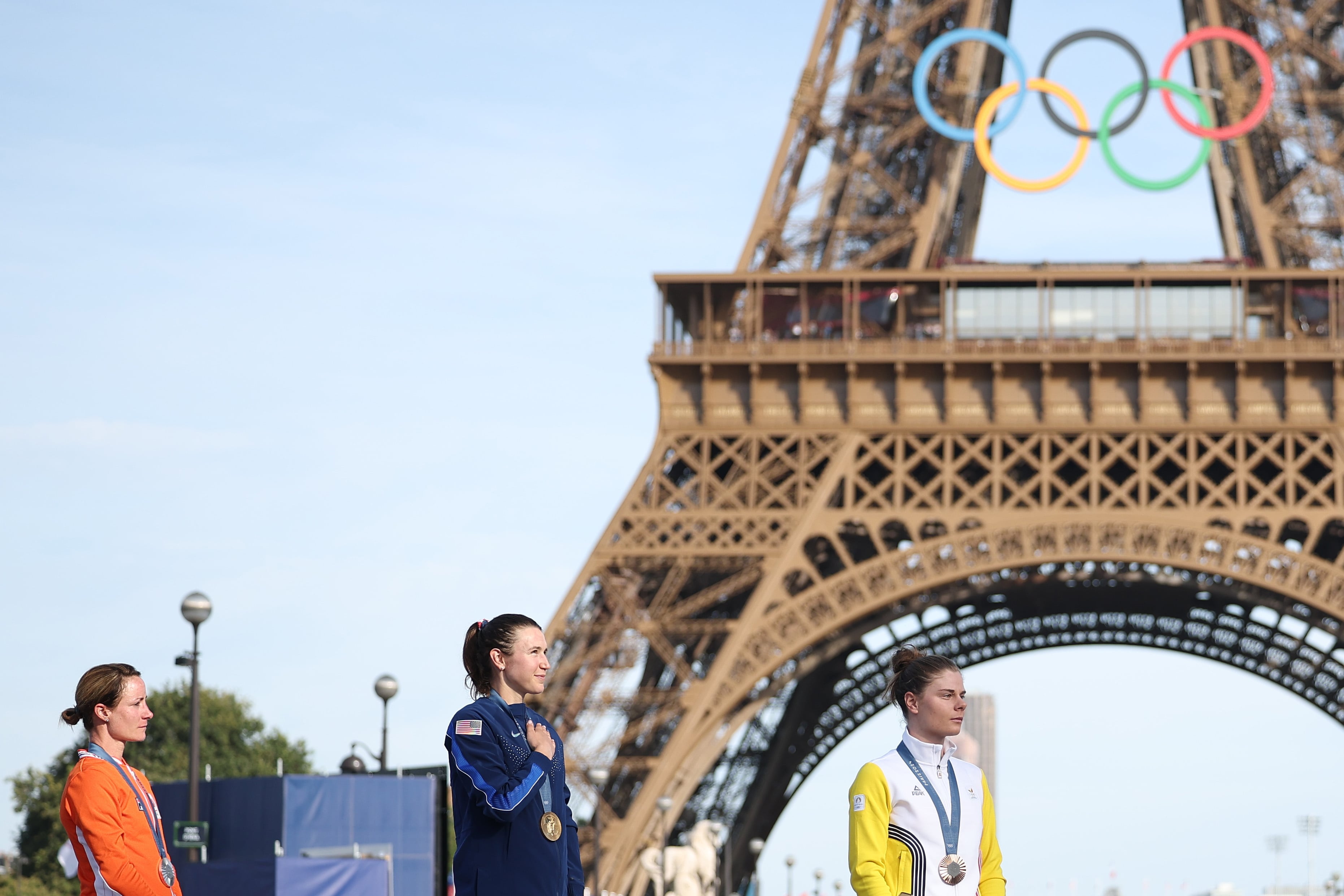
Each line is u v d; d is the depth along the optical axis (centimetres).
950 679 1981
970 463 10819
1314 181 10919
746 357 10550
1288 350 10394
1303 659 13538
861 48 11344
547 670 1936
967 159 13000
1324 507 10062
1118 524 10069
